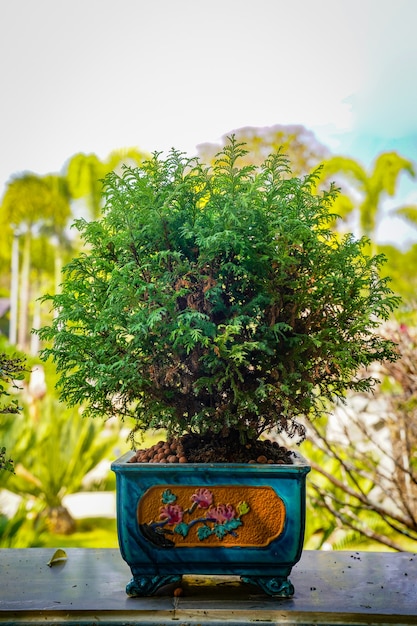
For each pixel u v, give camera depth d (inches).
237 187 51.5
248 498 49.0
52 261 496.4
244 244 49.5
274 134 335.9
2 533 134.2
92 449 187.2
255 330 51.8
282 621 46.7
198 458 51.1
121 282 49.3
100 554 62.1
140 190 50.8
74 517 210.8
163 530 49.0
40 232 491.5
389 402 92.3
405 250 485.7
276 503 48.9
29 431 179.6
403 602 49.2
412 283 477.1
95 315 52.6
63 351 52.3
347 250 52.3
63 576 55.4
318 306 51.3
